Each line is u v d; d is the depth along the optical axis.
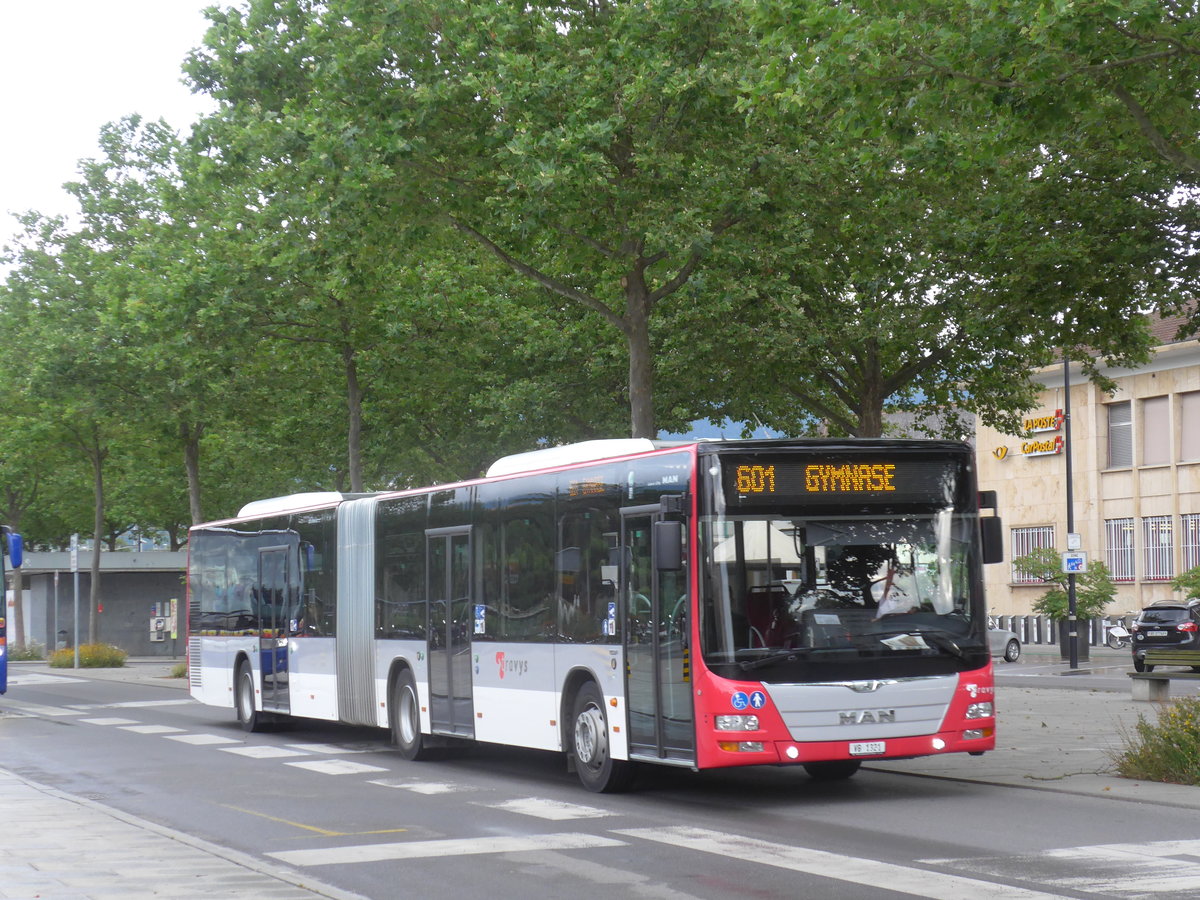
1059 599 44.12
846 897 8.76
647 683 14.00
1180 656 25.17
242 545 25.61
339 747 21.47
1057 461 57.53
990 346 26.36
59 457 49.19
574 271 23.52
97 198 41.00
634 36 20.16
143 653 65.56
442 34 21.39
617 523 14.62
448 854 10.93
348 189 21.69
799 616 13.21
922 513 13.73
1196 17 15.38
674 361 30.95
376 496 20.80
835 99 15.68
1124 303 21.06
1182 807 12.79
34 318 40.12
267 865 10.29
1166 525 53.16
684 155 21.11
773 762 12.95
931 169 18.62
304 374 34.41
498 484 17.20
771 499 13.35
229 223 29.81
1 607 28.53
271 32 26.34
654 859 10.44
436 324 32.12
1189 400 52.75
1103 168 20.80
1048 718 22.28
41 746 21.73
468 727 17.72
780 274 28.97
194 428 40.62
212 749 21.14
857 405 32.69
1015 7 14.55
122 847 11.00
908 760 17.09
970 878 9.30
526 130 19.86
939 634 13.55
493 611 17.17
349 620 21.22
